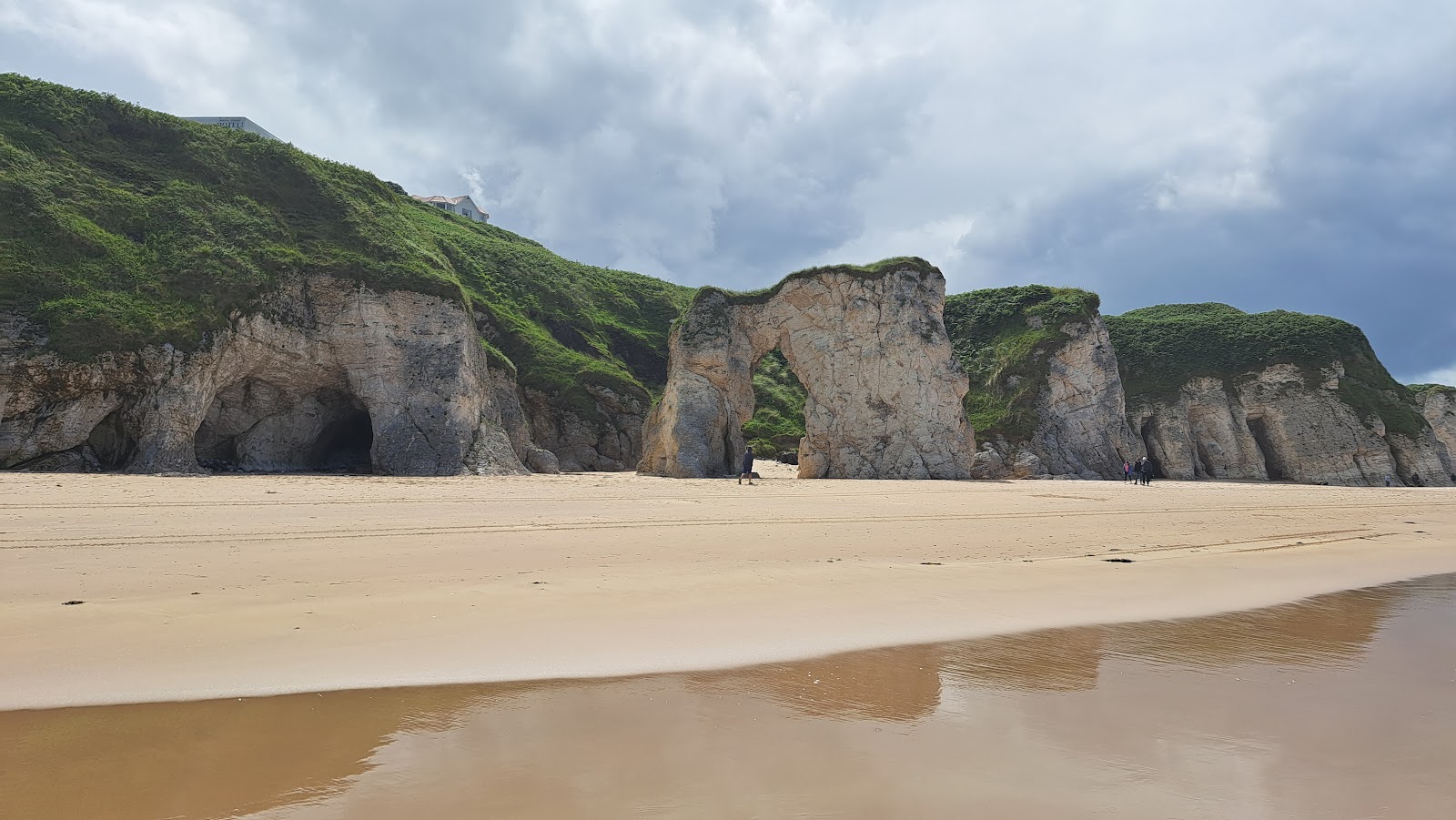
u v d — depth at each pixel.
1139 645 7.42
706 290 39.25
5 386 25.80
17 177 30.36
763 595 9.12
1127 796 4.07
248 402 33.09
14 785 3.98
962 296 62.47
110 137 35.56
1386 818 3.83
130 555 10.64
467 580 9.60
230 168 37.47
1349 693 5.99
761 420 62.69
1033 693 5.87
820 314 38.53
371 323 34.19
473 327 38.78
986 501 23.58
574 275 71.06
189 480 24.27
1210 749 4.79
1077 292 55.72
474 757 4.46
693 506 19.75
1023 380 50.22
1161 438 57.66
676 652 6.81
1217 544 15.23
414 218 62.06
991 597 9.41
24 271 27.78
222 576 9.45
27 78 35.62
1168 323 67.06
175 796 3.89
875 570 11.06
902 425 36.78
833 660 6.70
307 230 36.91
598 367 54.31
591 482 29.34
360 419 38.00
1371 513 23.84
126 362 28.00
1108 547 14.38
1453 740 5.00
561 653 6.68
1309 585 11.01
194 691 5.58
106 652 6.39
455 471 32.94
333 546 11.94
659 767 4.34
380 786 4.04
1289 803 4.01
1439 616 9.11
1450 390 74.38
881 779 4.22
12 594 8.23
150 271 30.81
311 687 5.71
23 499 16.88
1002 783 4.21
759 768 4.35
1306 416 56.41
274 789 4.00
